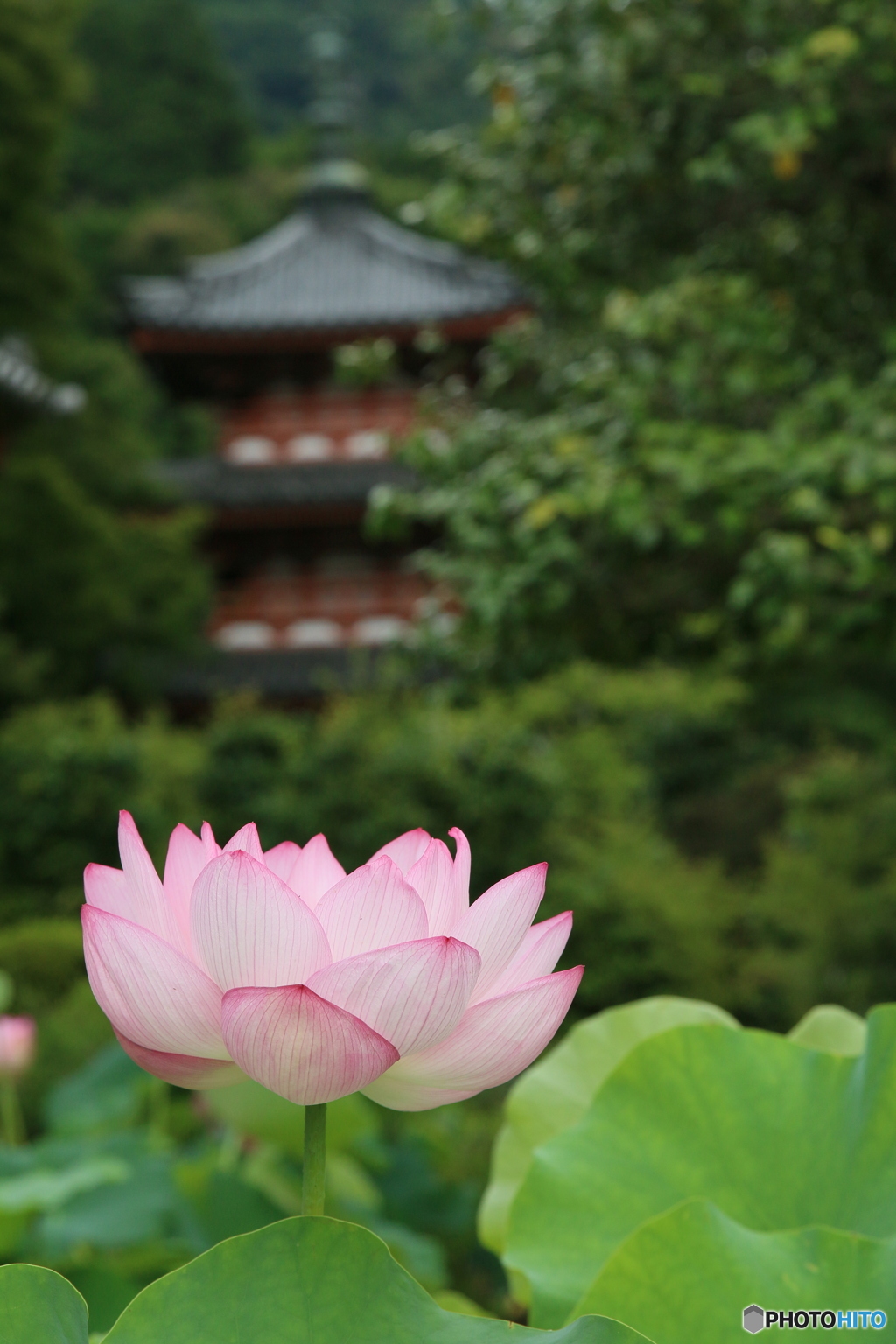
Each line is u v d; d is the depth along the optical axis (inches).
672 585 174.4
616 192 196.4
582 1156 30.1
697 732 577.6
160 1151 94.3
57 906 339.3
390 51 1675.7
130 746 362.9
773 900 315.6
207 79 1312.7
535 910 21.2
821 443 142.6
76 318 961.5
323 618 608.4
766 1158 28.7
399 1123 125.7
